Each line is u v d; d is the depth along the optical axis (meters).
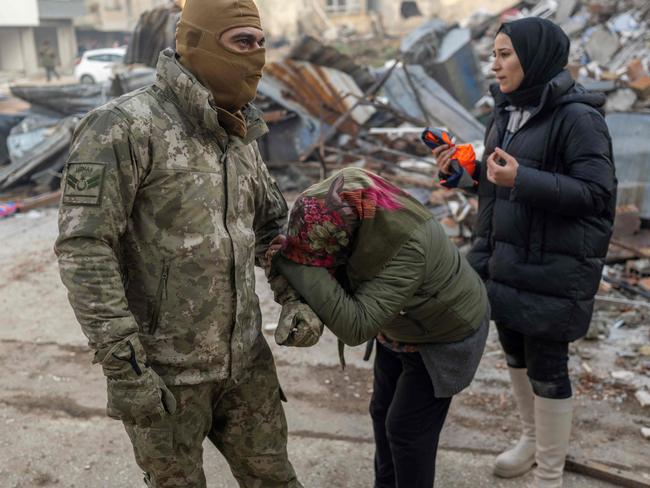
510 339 2.53
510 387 3.37
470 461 2.78
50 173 8.17
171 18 7.75
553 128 2.20
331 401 3.33
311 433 3.04
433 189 6.73
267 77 7.82
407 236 1.87
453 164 2.46
